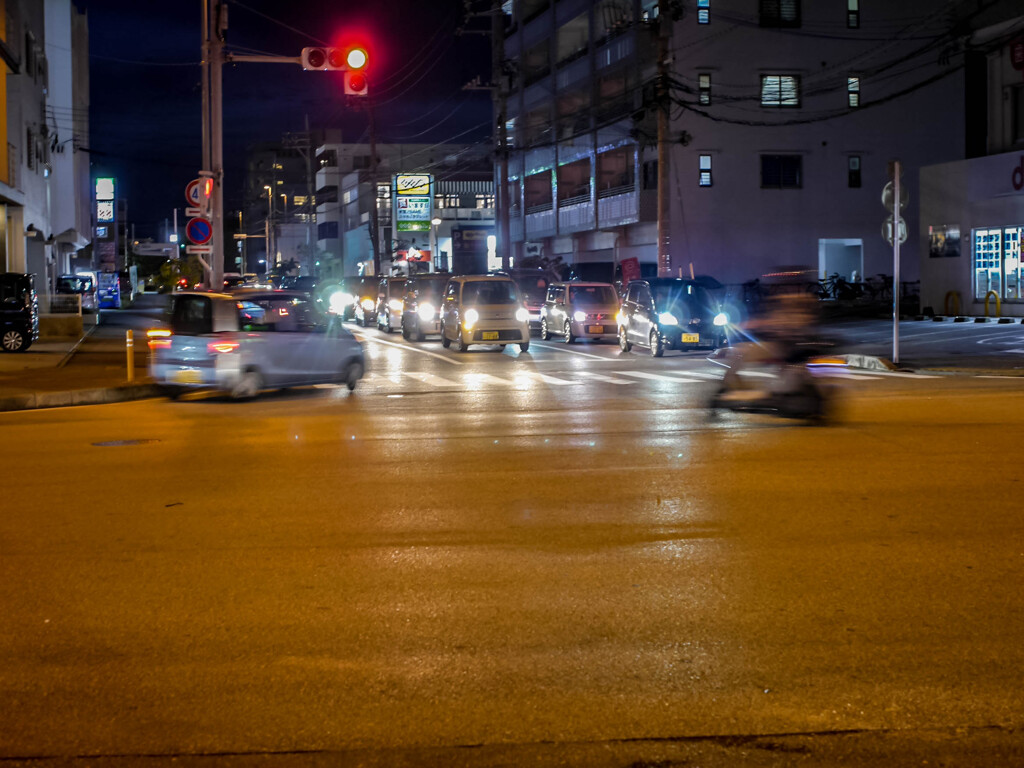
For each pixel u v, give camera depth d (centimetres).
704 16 4856
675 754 418
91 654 533
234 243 16300
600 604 604
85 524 814
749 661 514
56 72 5781
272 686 489
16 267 4109
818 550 714
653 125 4972
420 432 1305
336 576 666
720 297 2886
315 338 1811
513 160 7000
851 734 434
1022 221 3669
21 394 1711
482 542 746
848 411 1449
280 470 1040
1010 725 441
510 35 6894
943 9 4912
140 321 4831
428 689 484
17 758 420
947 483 932
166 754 422
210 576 669
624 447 1158
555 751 421
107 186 8250
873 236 5078
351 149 11356
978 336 3012
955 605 595
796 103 4962
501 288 2870
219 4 2841
